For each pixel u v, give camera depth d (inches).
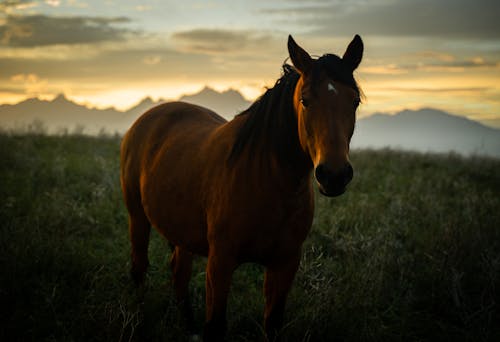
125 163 158.2
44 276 153.9
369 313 144.5
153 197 134.4
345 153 89.2
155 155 141.3
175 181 126.3
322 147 90.1
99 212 227.6
